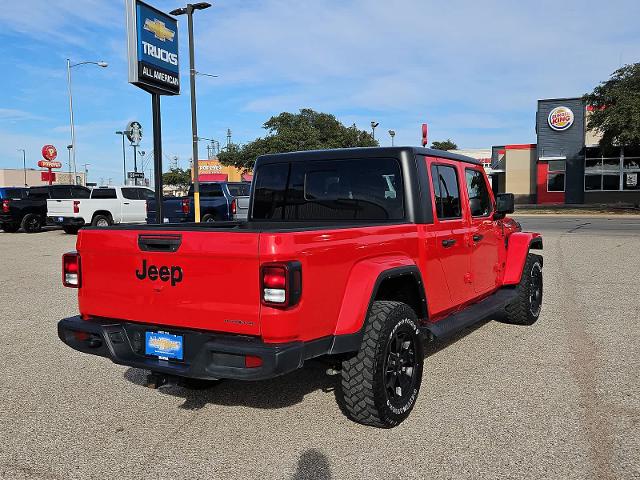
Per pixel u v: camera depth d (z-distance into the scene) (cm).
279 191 529
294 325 323
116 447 373
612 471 327
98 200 1989
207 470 340
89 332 389
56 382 504
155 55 1239
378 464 341
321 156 503
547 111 4175
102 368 544
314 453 358
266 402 447
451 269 498
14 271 1162
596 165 4097
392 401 388
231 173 7638
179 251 348
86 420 419
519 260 642
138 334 382
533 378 488
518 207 3906
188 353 356
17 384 499
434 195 480
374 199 471
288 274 313
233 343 329
